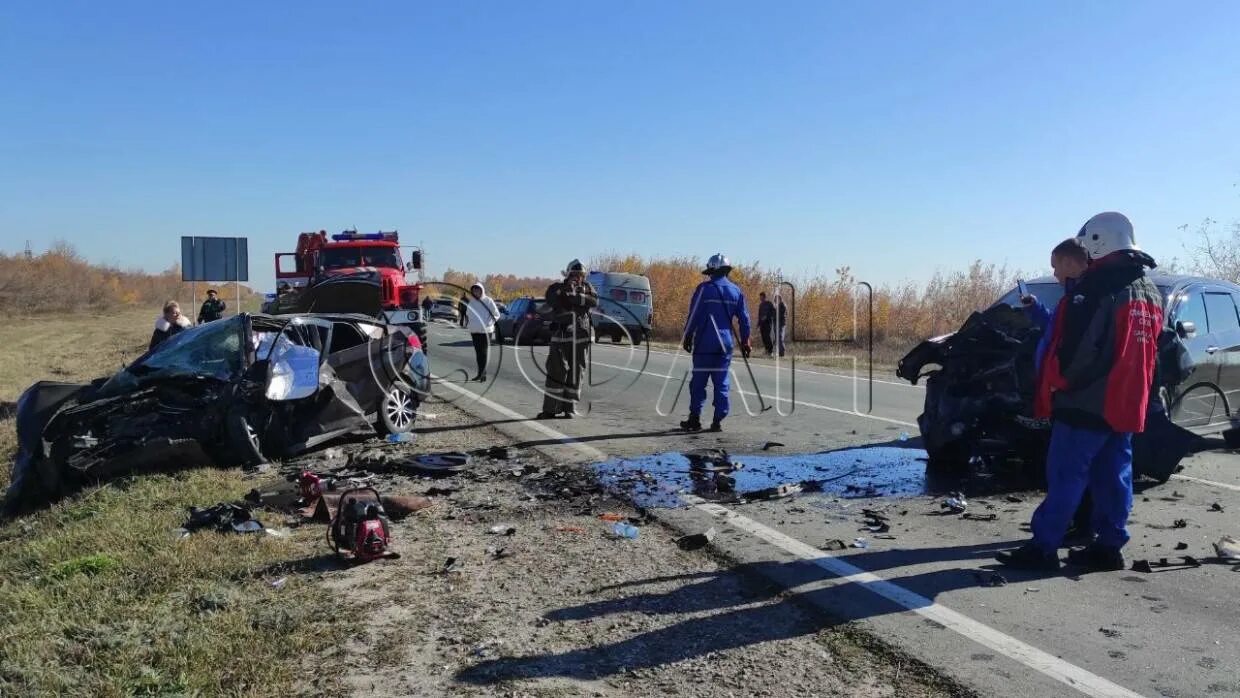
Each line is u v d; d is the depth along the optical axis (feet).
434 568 15.88
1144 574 15.60
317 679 11.39
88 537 17.84
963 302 78.18
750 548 17.11
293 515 19.40
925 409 24.76
